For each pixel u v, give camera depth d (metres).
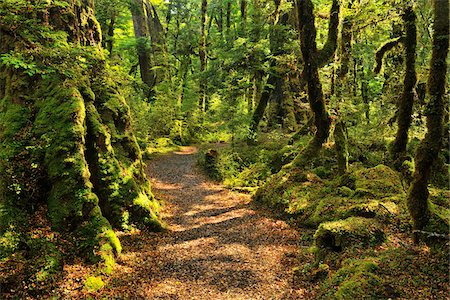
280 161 18.16
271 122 26.22
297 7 13.08
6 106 9.58
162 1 39.84
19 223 8.02
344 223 9.14
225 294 7.75
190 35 36.06
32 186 8.65
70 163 8.98
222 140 31.39
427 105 7.57
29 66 6.82
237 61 21.77
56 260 7.73
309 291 7.56
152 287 8.02
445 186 12.32
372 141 17.30
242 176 18.23
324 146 16.64
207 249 10.16
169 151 25.70
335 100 14.05
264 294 7.70
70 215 8.66
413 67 12.07
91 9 12.64
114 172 10.62
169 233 11.27
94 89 11.45
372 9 13.82
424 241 8.03
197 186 17.33
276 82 25.27
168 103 29.00
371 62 22.47
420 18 12.64
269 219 12.49
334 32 13.92
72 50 7.83
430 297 6.21
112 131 11.54
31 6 6.91
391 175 12.29
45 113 9.40
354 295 6.46
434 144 7.52
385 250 8.22
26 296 6.90
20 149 8.88
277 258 9.47
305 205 12.45
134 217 10.95
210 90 33.03
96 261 8.34
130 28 36.72
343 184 12.95
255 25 21.77
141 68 31.34
